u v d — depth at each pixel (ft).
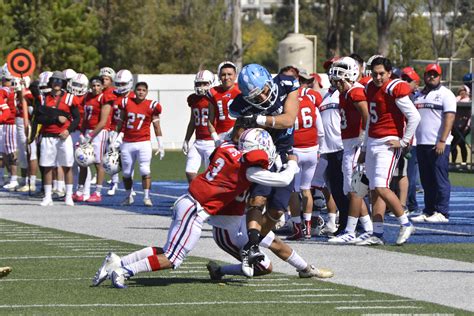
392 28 614.75
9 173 218.38
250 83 88.69
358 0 582.35
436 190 148.66
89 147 175.01
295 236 124.36
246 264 87.40
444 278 93.09
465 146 264.52
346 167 121.49
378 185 116.67
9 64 194.18
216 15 602.44
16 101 203.31
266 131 86.99
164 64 539.70
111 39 540.52
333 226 130.00
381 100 115.65
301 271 92.68
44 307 78.33
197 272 96.37
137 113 169.99
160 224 140.97
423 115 148.05
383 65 115.14
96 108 179.11
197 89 143.43
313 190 130.11
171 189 211.00
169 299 81.92
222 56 577.02
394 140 115.75
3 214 156.15
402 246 117.70
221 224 88.02
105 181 230.27
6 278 92.53
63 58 486.38
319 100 127.54
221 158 85.87
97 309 77.56
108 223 142.31
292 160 86.63
